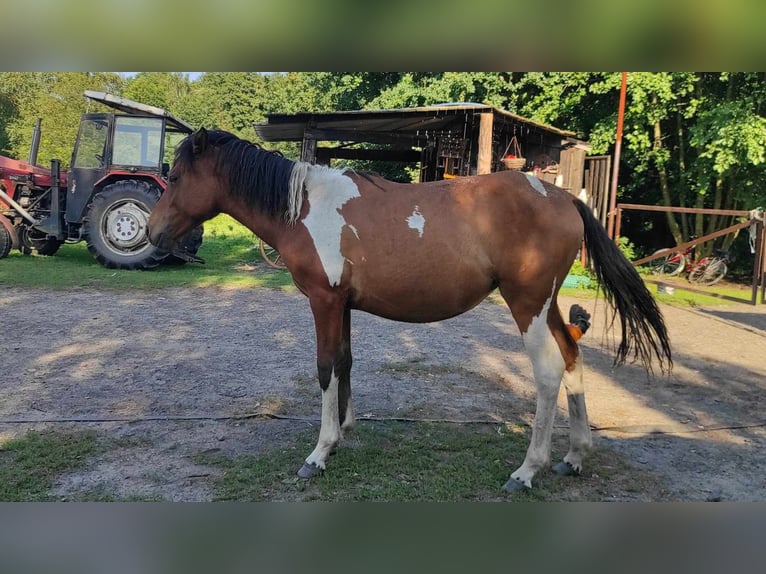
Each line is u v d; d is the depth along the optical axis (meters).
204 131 2.99
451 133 10.77
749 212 8.06
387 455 3.10
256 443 3.23
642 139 11.15
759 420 3.79
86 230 9.02
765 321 7.15
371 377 4.48
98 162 9.57
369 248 2.73
